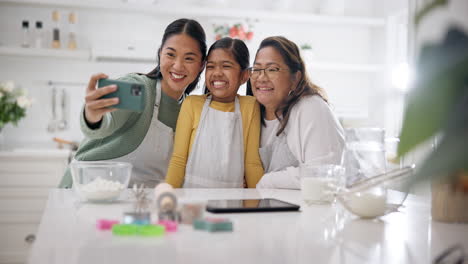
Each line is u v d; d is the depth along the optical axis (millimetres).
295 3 4410
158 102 1981
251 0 4316
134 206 1136
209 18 4191
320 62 4227
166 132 1994
